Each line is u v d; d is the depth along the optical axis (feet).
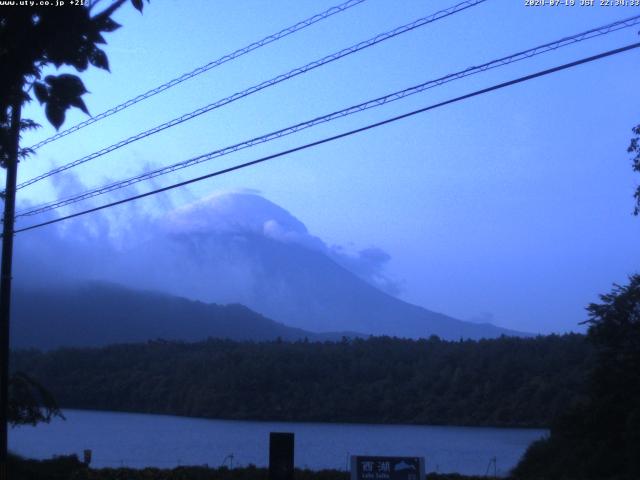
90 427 257.96
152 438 217.15
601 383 104.01
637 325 103.30
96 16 23.48
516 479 82.53
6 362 69.97
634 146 67.31
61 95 23.48
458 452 176.55
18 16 22.63
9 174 66.80
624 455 91.40
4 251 69.00
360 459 45.14
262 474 71.67
